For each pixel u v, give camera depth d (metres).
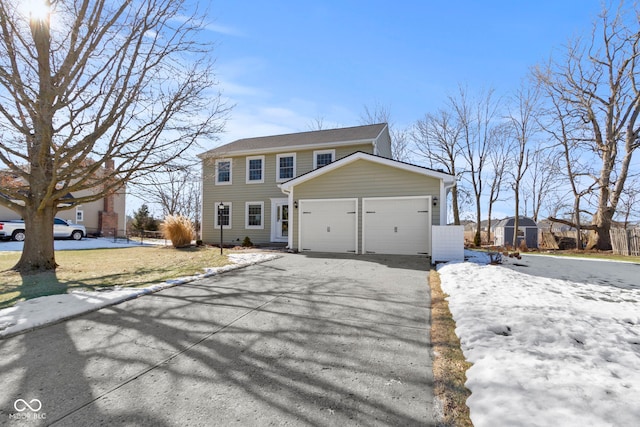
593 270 8.50
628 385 2.49
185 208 32.06
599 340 3.42
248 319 4.25
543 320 3.92
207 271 7.44
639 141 16.62
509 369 2.72
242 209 17.00
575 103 17.84
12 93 6.92
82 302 4.79
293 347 3.39
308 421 2.18
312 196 12.17
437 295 5.43
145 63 8.11
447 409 2.30
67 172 7.64
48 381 2.69
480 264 8.60
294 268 8.14
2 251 12.53
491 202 24.62
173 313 4.48
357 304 4.93
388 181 11.23
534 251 16.19
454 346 3.38
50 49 7.54
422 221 10.83
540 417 2.09
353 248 11.57
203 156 12.80
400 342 3.52
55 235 19.09
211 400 2.43
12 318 4.06
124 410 2.30
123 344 3.45
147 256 10.90
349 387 2.61
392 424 2.15
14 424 2.13
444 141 23.98
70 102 7.45
